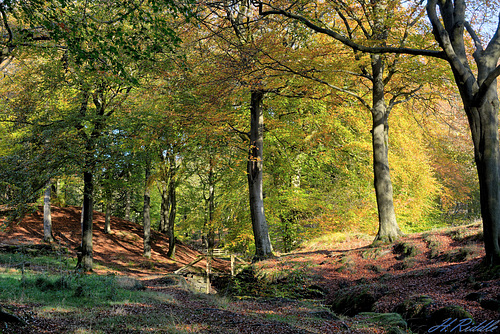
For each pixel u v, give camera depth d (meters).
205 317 6.87
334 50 13.27
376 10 12.25
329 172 22.73
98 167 14.76
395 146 20.42
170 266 22.86
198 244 39.97
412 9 11.75
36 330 5.35
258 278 12.23
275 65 12.68
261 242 15.83
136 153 16.30
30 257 17.23
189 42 13.70
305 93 15.62
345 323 6.35
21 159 12.72
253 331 5.72
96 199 17.86
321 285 10.83
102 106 16.33
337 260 12.66
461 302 6.23
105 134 15.42
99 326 5.95
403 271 10.15
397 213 20.12
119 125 14.88
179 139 18.14
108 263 20.64
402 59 12.92
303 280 10.86
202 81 13.75
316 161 21.45
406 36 12.77
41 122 14.61
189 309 7.75
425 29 12.24
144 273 19.70
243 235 20.45
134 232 28.30
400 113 19.27
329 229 20.03
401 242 12.07
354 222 19.16
